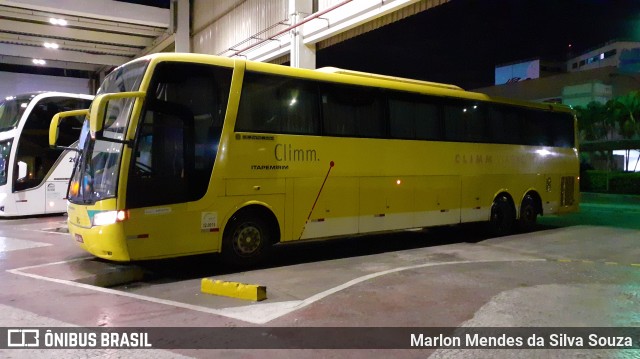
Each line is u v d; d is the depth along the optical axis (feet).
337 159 29.84
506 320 17.85
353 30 54.75
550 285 22.99
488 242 37.22
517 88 158.10
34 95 54.03
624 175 108.37
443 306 19.60
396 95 33.27
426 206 34.50
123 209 22.82
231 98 25.88
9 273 25.66
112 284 24.73
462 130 37.17
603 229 45.01
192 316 18.35
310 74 29.14
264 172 26.91
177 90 24.59
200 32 90.17
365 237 40.16
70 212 26.50
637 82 140.97
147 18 84.28
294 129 28.22
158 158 23.93
